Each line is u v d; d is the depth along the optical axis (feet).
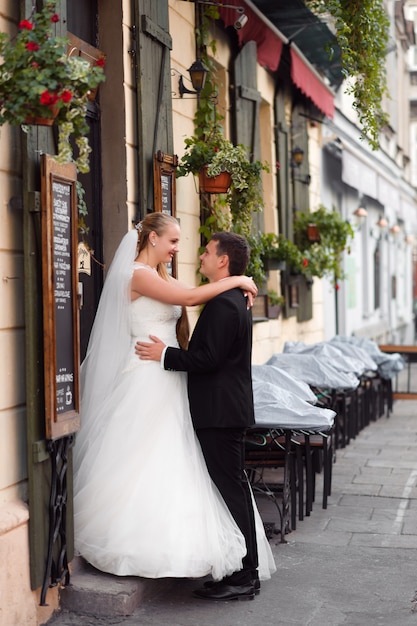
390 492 27.76
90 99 21.98
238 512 17.83
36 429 16.07
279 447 23.50
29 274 15.88
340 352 35.91
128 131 22.57
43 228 15.87
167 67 24.89
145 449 17.75
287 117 43.55
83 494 17.78
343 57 28.81
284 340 42.34
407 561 20.62
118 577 17.62
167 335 18.28
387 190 74.13
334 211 44.37
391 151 86.84
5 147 15.71
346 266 65.16
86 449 18.07
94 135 22.33
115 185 22.47
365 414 42.19
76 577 17.63
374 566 20.24
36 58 14.60
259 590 18.43
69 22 21.08
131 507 17.49
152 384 17.92
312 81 41.14
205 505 17.63
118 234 22.43
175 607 17.48
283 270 40.37
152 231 18.47
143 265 18.31
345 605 17.69
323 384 29.96
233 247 18.22
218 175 26.55
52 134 16.89
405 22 96.12
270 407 22.03
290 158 43.78
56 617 16.84
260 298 37.06
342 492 27.78
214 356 17.40
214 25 31.53
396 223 96.84
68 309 16.76
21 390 16.20
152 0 23.82
